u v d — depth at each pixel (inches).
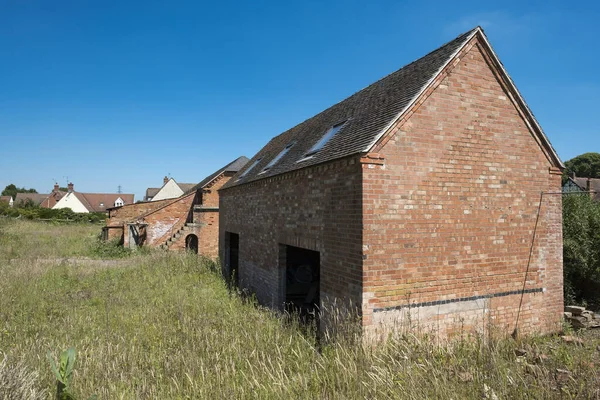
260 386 211.3
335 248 300.7
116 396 209.2
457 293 296.2
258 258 493.4
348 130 349.7
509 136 324.2
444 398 187.8
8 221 1429.6
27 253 799.1
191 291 483.5
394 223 274.4
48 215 1952.5
